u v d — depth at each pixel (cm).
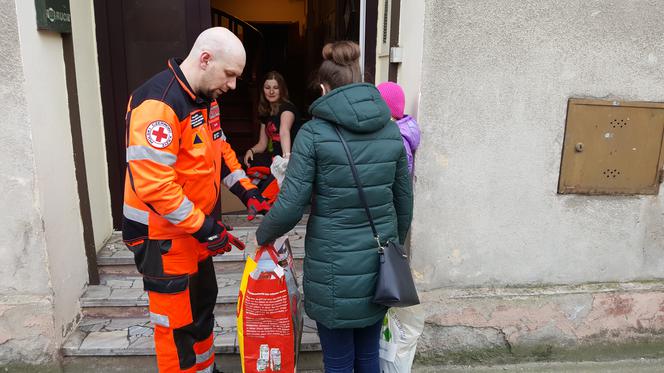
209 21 324
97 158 316
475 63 256
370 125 189
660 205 286
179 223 189
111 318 289
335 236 196
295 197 189
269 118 382
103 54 317
